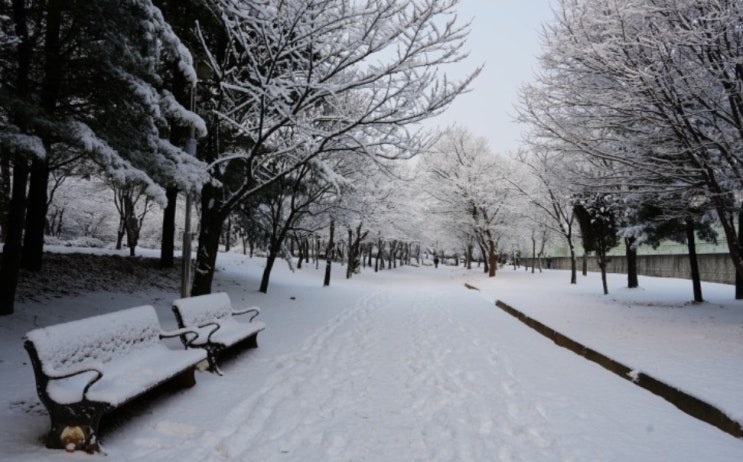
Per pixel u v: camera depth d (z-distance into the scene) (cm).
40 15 802
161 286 1373
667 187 1066
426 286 3052
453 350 848
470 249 4506
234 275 1991
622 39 860
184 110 868
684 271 2808
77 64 802
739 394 506
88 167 1167
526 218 3631
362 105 1083
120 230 2889
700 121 970
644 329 980
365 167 1822
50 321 800
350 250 3172
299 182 1672
